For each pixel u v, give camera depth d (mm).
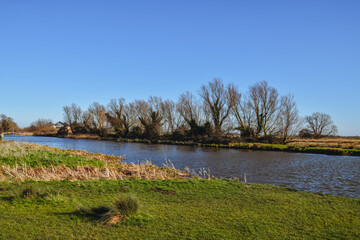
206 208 9797
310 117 84250
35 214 8336
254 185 14781
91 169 17875
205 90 61781
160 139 66062
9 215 8094
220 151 43250
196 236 7055
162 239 6809
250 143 49156
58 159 20438
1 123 93750
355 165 27891
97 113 85500
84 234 6961
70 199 10430
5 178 14383
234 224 8055
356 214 9406
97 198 10844
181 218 8477
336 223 8383
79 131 88875
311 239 7098
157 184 13969
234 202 10820
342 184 18547
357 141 57500
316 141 58219
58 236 6758
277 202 10922
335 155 37406
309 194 12844
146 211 9055
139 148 48188
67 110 97062
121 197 8812
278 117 53469
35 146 28953
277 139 52469
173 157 34625
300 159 32844
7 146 23609
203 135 60812
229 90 58750
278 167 26328
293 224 8203
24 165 17844
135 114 76938
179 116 71562
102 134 80375
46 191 10867
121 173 18016
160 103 72812
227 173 22938
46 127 102812
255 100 55562
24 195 10164
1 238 6469
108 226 7562
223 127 58906
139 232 7207
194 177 19156
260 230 7605
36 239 6535
